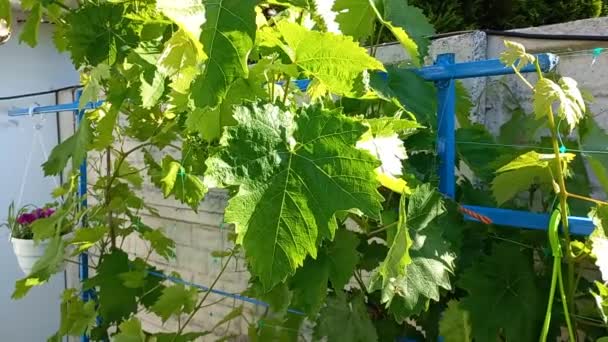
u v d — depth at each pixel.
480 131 0.70
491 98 0.79
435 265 0.50
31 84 1.65
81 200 1.02
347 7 0.57
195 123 0.54
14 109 1.40
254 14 0.42
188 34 0.40
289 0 0.53
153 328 1.34
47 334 1.71
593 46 0.70
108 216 1.04
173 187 0.77
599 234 0.45
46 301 1.70
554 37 0.69
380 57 0.86
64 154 0.89
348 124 0.42
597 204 0.45
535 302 0.53
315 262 0.55
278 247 0.41
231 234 0.89
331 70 0.48
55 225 1.04
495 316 0.51
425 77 0.57
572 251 0.49
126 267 0.97
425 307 0.51
